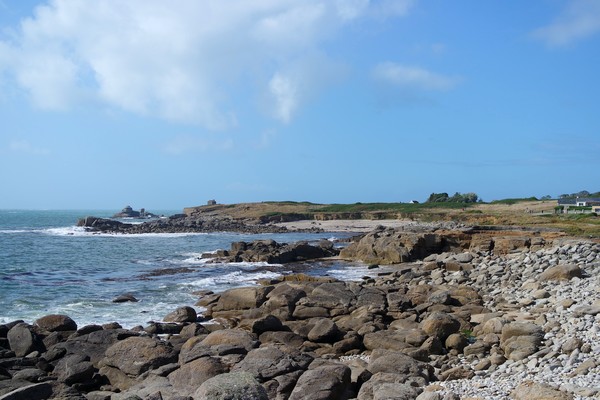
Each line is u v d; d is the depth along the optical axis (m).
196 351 16.75
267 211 150.25
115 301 30.44
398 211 131.38
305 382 13.79
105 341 19.61
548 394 11.22
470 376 15.09
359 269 47.84
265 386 14.23
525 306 24.05
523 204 119.44
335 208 151.12
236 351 16.72
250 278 40.94
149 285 37.09
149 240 87.88
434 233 54.09
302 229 113.94
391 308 24.88
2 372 16.66
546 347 16.39
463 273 35.38
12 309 27.97
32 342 19.33
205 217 147.75
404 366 15.39
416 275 38.28
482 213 104.62
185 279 40.53
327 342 20.80
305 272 45.69
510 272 33.84
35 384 14.41
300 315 25.08
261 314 25.33
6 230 111.38
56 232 106.56
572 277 27.84
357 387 14.66
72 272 44.31
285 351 15.88
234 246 61.12
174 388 14.66
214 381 10.77
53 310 27.89
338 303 25.34
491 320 19.98
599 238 45.78
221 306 27.86
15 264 49.59
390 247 52.81
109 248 70.25
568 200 111.00
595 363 13.62
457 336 18.86
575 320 18.59
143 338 17.88
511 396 12.08
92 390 16.72
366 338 20.11
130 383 16.58
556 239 45.47
